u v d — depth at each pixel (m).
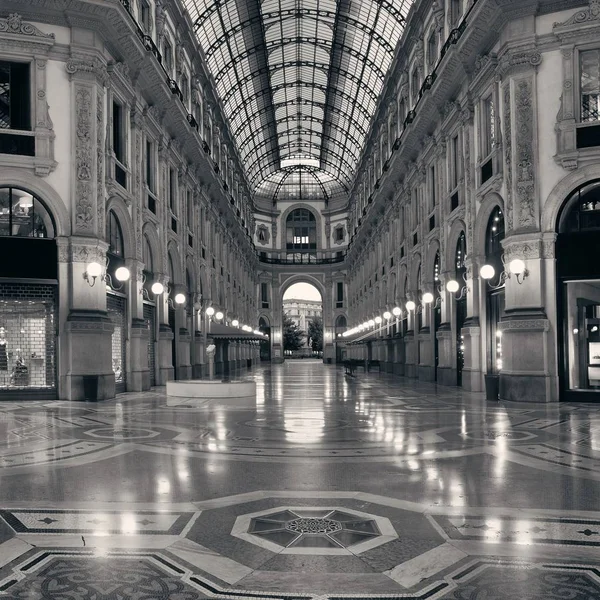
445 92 21.98
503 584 3.98
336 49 44.00
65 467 7.73
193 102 31.20
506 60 16.58
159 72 21.47
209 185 35.34
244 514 5.59
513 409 14.24
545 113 16.09
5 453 8.73
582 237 15.66
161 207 24.06
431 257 26.14
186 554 4.55
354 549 4.65
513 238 16.09
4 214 16.94
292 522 5.34
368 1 36.38
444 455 8.49
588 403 15.32
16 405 15.59
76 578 4.10
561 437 10.02
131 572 4.20
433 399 17.25
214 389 15.93
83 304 16.95
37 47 16.98
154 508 5.79
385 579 4.08
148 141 23.48
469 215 19.92
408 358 30.47
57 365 16.91
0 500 6.09
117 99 19.78
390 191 35.56
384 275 38.78
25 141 16.86
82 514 5.58
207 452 8.81
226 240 44.28
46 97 17.08
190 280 30.50
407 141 27.48
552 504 5.89
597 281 15.65
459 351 22.66
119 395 18.62
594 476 7.11
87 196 17.22
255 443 9.59
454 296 22.72
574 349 15.74
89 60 17.42
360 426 11.56
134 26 18.91
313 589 3.92
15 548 4.67
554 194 15.86
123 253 20.19
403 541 4.83
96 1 16.98
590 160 15.66
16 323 16.80
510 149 16.55
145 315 22.55
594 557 4.46
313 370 44.84
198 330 31.11
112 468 7.67
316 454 8.62
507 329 16.11
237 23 38.59
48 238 17.00
